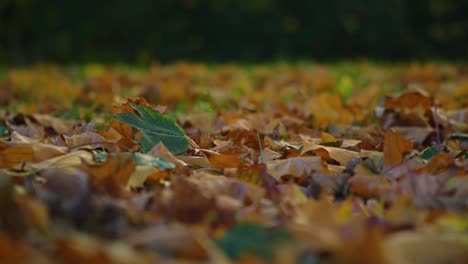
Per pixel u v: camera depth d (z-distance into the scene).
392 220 2.21
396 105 4.68
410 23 26.69
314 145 3.37
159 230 1.93
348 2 24.59
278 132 4.35
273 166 3.01
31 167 2.73
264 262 1.82
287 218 2.24
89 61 22.52
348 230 1.94
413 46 25.33
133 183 2.64
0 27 23.16
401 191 2.61
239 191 2.50
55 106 6.60
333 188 2.79
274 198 2.50
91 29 23.42
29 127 4.41
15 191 2.12
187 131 4.41
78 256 1.63
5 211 1.92
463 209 2.45
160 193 2.35
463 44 27.14
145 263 1.69
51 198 2.12
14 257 1.60
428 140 4.40
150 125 3.29
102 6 23.72
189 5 23.78
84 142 3.29
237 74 11.80
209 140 3.86
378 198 2.69
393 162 2.97
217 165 3.13
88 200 2.09
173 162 3.00
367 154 3.15
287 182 2.97
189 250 1.85
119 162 2.64
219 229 2.08
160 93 7.23
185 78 10.46
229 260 1.89
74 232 1.94
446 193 2.57
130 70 13.84
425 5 26.62
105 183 2.38
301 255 1.86
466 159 3.33
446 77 11.25
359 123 5.12
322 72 9.70
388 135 2.98
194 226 2.08
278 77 11.19
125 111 3.36
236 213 2.25
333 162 3.33
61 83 8.59
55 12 23.56
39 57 23.17
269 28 23.83
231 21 23.72
